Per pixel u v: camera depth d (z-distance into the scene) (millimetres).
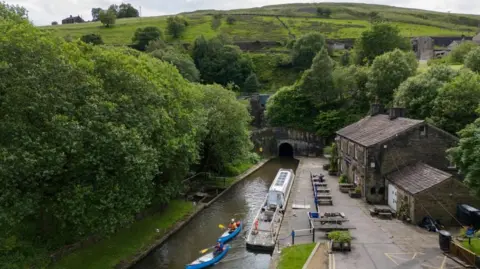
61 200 24234
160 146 33500
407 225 34312
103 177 24875
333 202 42812
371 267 25516
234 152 57219
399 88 62281
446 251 27844
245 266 30703
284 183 47250
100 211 25219
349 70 89250
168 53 112250
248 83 122000
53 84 23656
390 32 108125
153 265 30656
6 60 22438
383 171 41969
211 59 132250
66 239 29125
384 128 46969
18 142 21656
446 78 58031
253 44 152125
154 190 36188
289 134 88812
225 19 193500
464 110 48312
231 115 56969
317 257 27609
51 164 22375
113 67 29859
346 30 168250
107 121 26047
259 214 39906
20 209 21562
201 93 55438
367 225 34375
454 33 167500
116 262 29297
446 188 33750
